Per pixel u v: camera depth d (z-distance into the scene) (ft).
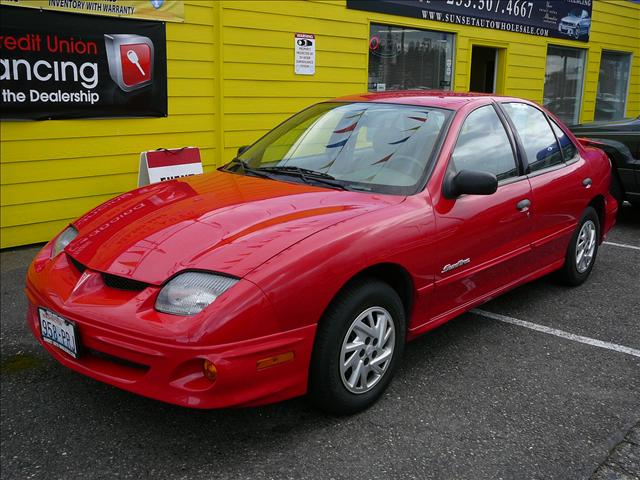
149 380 8.33
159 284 8.58
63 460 8.80
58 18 19.31
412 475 8.58
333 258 8.98
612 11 46.68
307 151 12.43
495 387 11.10
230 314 8.13
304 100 27.07
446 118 12.07
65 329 9.02
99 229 10.38
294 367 8.79
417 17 31.40
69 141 20.25
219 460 8.81
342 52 28.14
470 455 9.06
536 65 40.83
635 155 23.57
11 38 18.45
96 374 8.81
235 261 8.59
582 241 16.39
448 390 10.94
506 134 13.41
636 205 28.96
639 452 9.27
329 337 9.12
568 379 11.51
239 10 23.88
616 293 16.39
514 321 14.29
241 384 8.27
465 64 35.29
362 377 9.77
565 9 41.91
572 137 16.22
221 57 23.57
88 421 9.80
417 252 10.34
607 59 48.67
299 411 10.12
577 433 9.72
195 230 9.45
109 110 20.98
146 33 21.42
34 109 19.26
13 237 19.61
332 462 8.81
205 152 24.09
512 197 12.75
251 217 9.72
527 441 9.46
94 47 20.24
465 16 34.37
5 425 9.66
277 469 8.63
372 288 9.64
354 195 10.71
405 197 10.69
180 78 22.72
